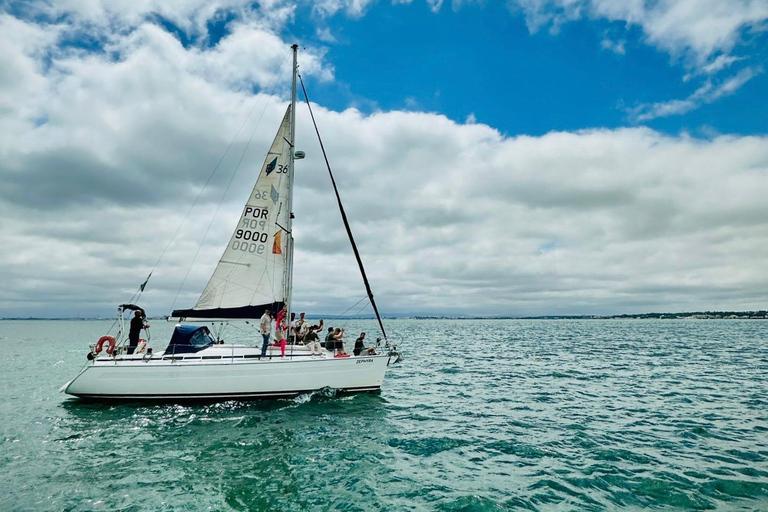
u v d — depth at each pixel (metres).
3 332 103.38
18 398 16.88
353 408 14.56
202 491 8.26
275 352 15.91
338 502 7.83
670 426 12.90
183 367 14.31
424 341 56.78
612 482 8.74
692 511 7.56
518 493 8.23
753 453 10.47
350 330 94.06
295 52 17.44
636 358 32.78
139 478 8.85
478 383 20.62
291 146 17.12
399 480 8.81
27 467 9.44
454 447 10.87
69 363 31.58
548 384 20.38
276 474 9.09
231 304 16.17
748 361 30.47
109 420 12.97
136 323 15.73
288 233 16.88
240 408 14.20
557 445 11.08
